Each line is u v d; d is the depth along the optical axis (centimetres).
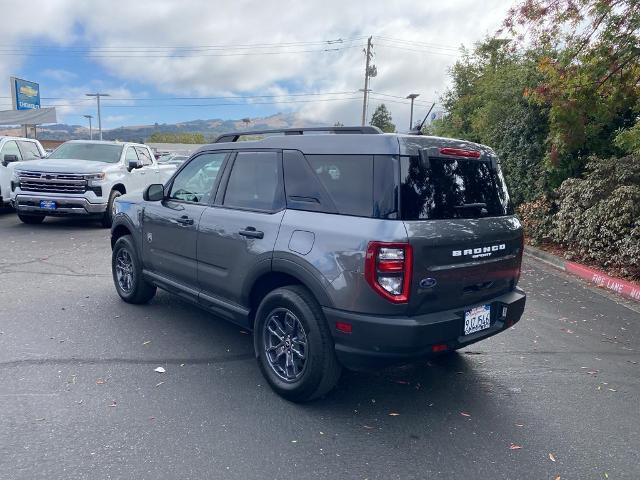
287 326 385
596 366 479
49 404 365
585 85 909
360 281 330
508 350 511
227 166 458
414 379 435
